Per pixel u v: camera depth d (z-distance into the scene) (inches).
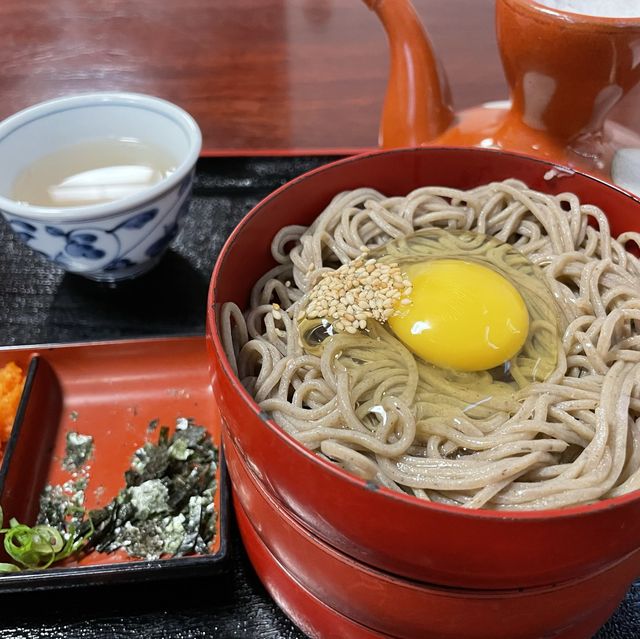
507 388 10.2
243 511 10.5
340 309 10.4
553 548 8.3
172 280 14.0
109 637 10.5
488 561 8.4
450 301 10.2
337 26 21.1
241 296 11.3
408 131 13.8
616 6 12.1
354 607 9.5
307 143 16.8
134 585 10.8
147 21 21.4
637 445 9.8
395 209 12.0
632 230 11.4
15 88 18.6
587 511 8.1
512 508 9.4
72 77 19.0
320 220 11.7
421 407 10.0
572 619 9.6
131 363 13.0
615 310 10.6
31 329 13.4
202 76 19.1
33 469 12.0
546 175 11.8
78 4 22.1
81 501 11.7
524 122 13.4
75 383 12.9
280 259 11.6
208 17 21.5
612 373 10.1
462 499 9.6
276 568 10.1
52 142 13.9
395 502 8.1
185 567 10.5
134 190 13.3
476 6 21.6
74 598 10.7
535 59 12.1
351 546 8.8
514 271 10.9
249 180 15.3
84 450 12.3
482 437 9.9
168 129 13.8
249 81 18.9
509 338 10.2
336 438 9.7
